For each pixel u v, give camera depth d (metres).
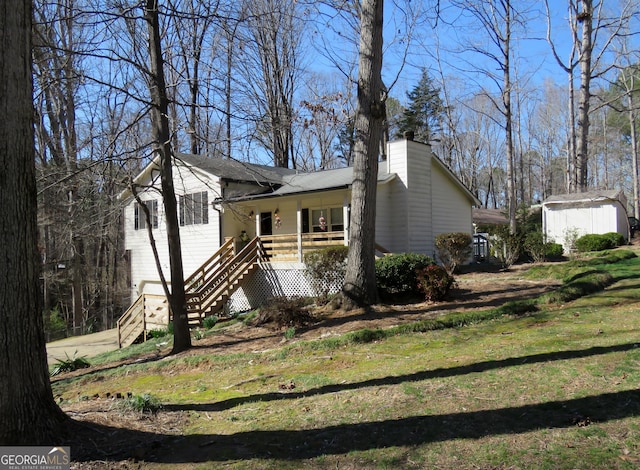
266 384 5.91
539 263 17.33
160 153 8.95
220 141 9.37
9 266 3.54
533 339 6.19
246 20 9.09
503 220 36.69
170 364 7.94
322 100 16.22
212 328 11.92
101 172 8.70
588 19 21.25
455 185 19.56
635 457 2.99
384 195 16.41
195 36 10.86
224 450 3.78
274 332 9.37
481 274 15.11
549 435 3.42
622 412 3.62
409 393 4.68
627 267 12.44
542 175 53.03
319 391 5.25
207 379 6.70
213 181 17.00
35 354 3.71
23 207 3.60
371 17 9.74
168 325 12.84
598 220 22.39
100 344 15.67
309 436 3.93
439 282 9.98
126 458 3.65
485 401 4.21
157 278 19.67
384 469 3.23
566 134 48.69
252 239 17.08
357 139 9.92
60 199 15.06
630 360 4.74
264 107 11.30
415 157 16.70
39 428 3.67
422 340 7.13
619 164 48.28
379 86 9.85
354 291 9.86
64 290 23.78
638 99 33.22
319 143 33.56
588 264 14.04
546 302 8.59
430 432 3.71
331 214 17.19
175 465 3.54
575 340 5.86
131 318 14.31
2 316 3.52
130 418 4.55
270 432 4.11
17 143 3.56
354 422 4.12
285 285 14.96
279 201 17.41
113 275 24.64
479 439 3.49
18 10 3.57
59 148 15.90
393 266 10.56
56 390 7.70
